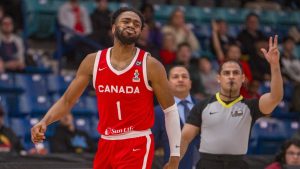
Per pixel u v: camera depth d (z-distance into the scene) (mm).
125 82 7051
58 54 17656
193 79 16594
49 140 14156
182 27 19172
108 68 7090
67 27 18359
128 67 7059
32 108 16328
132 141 7102
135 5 22297
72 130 13625
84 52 17406
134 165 7051
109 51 7191
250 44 19250
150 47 16641
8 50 17391
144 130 7160
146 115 7148
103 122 7184
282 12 24391
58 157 10617
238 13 23422
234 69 8414
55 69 18547
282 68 20125
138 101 7094
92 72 7211
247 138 8391
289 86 19672
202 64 17328
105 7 18875
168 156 9383
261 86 18547
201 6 23719
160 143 9758
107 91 7090
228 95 8414
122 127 7109
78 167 10586
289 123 18141
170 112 7293
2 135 12781
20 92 16609
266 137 17453
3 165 10242
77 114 16531
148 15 18484
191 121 8594
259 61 19031
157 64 7129
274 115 18547
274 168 9914
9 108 16156
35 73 17719
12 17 20266
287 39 20781
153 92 7281
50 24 20453
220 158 8344
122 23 7031
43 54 19594
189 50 16906
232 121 8312
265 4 24359
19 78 16766
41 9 20422
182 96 9867
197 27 21703
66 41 18406
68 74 18328
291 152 10211
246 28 19641
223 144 8305
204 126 8461
